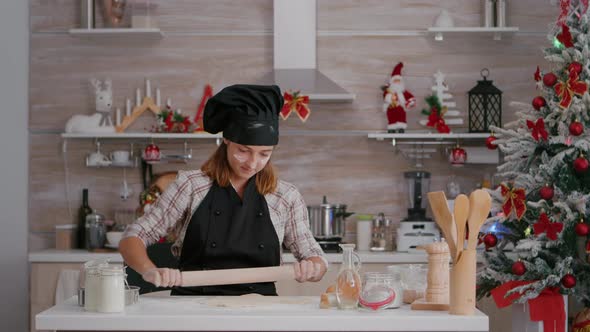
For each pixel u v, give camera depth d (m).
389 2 4.92
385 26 4.92
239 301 2.25
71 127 4.70
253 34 4.91
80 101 4.92
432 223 4.57
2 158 4.76
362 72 4.91
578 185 3.08
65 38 4.91
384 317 1.97
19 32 4.79
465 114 4.90
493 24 4.79
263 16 4.91
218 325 1.97
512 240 3.35
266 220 2.62
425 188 4.79
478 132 4.76
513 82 4.89
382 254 4.41
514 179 3.34
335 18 4.91
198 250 2.60
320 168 4.91
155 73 4.92
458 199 2.05
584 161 2.96
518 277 3.12
